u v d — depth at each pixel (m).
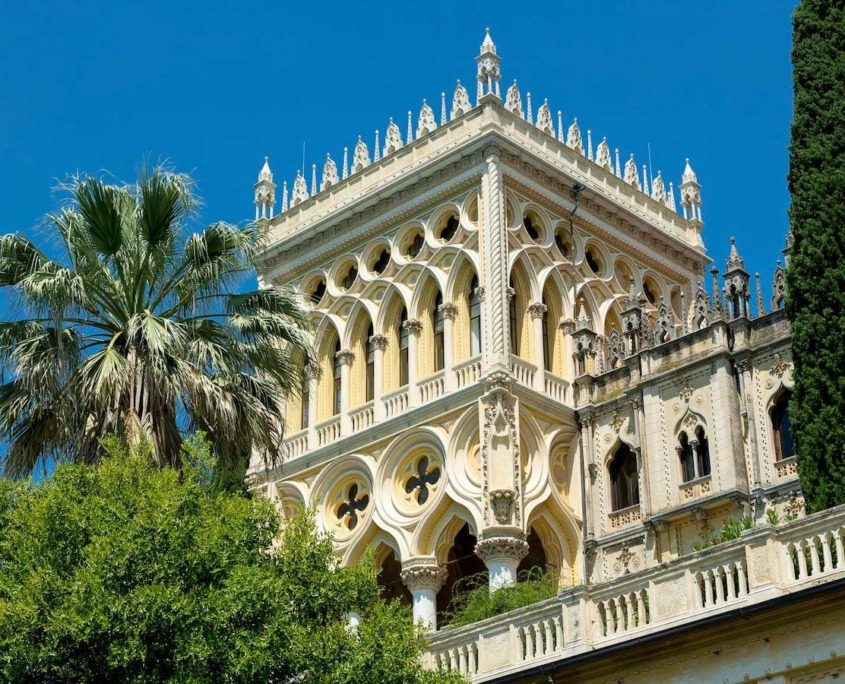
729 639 26.91
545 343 56.34
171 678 25.75
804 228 39.59
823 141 40.28
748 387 49.12
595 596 29.61
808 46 41.59
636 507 51.59
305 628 27.48
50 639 25.52
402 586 55.66
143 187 34.59
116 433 32.34
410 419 55.06
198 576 26.84
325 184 61.75
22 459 33.34
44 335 33.44
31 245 34.41
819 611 25.72
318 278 61.03
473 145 55.88
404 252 58.19
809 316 38.53
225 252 35.16
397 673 27.72
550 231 57.59
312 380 59.19
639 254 61.47
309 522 29.81
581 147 60.44
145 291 35.28
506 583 45.22
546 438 53.59
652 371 51.94
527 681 29.75
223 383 34.38
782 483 47.44
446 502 53.22
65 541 27.14
